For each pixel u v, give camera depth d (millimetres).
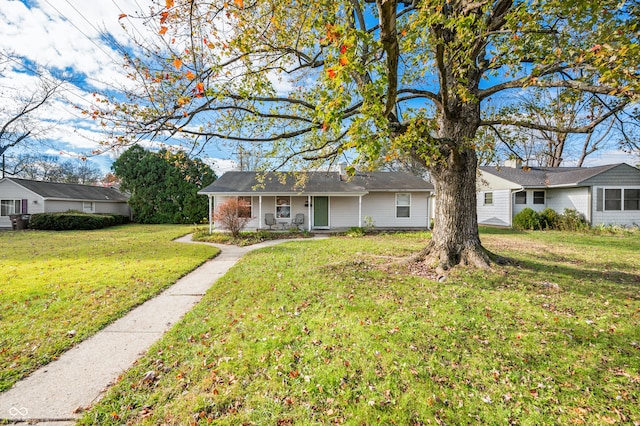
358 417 2115
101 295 4855
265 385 2469
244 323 3678
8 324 3703
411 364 2744
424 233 14172
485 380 2529
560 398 2303
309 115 6207
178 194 23438
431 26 3520
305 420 2096
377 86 3199
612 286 5035
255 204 16125
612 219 14445
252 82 4973
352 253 8453
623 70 2834
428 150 4871
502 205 17281
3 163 25047
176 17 3723
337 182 16547
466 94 4473
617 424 2037
